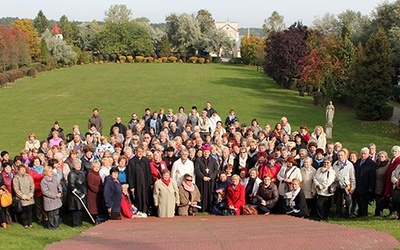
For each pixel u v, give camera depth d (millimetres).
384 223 10602
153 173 12367
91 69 78125
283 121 17688
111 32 101188
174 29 108375
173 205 11891
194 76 67562
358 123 33281
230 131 17531
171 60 100562
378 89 33688
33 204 11805
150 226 9383
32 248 8938
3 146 26062
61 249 6531
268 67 55375
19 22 94938
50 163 11867
